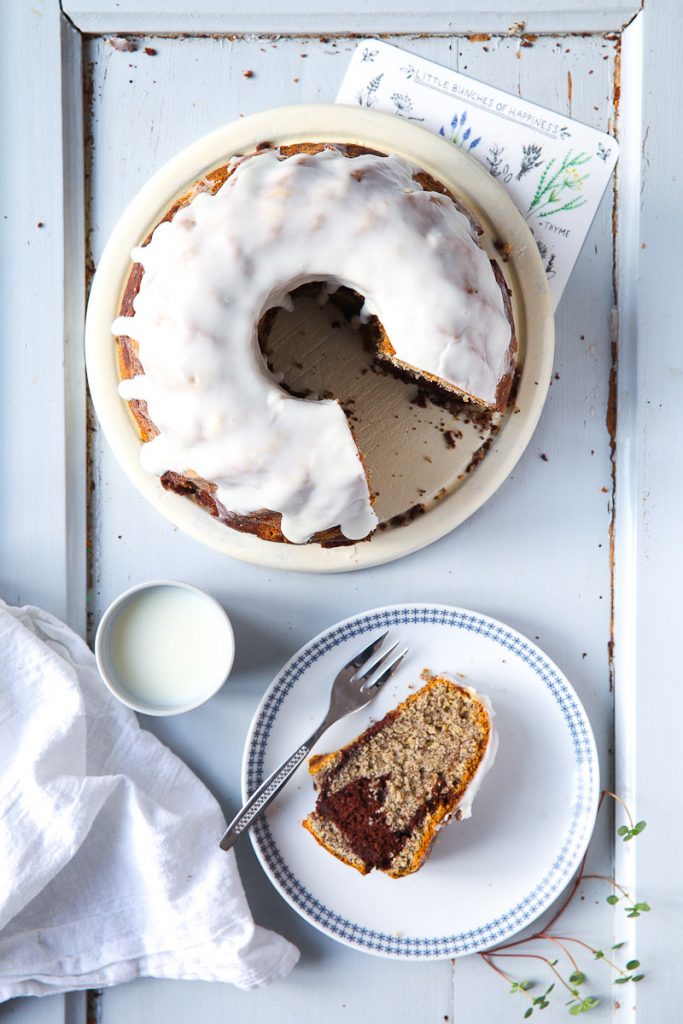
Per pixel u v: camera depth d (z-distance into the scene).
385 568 0.81
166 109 0.81
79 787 0.77
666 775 0.80
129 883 0.80
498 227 0.78
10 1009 0.80
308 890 0.80
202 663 0.78
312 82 0.80
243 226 0.71
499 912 0.80
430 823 0.78
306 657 0.80
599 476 0.81
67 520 0.81
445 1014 0.81
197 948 0.79
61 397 0.81
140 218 0.78
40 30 0.80
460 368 0.72
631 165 0.80
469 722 0.78
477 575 0.81
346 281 0.72
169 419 0.72
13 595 0.81
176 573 0.81
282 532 0.76
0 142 0.80
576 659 0.81
